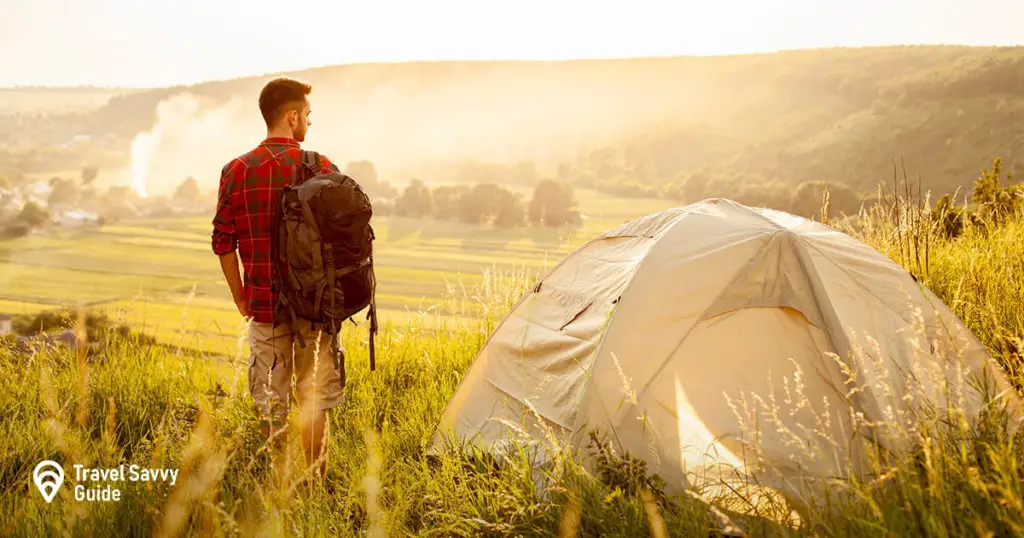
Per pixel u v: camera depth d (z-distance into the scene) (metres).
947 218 7.25
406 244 137.62
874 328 3.20
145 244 148.50
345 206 3.24
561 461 2.91
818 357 3.17
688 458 3.08
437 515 3.04
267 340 3.40
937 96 172.00
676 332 3.26
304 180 3.39
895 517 2.15
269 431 3.30
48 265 121.31
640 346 3.24
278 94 3.45
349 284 3.30
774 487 2.88
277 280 3.27
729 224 3.54
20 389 4.51
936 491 2.14
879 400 2.89
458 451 3.61
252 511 2.84
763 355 3.22
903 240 5.69
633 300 3.33
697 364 3.21
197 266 123.06
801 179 167.38
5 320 5.26
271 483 2.99
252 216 3.33
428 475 3.31
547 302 4.09
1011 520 2.06
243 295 3.44
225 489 3.03
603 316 3.60
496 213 168.50
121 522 2.88
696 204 3.84
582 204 183.88
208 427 3.57
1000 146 144.00
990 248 5.39
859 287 3.31
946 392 2.62
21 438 3.73
